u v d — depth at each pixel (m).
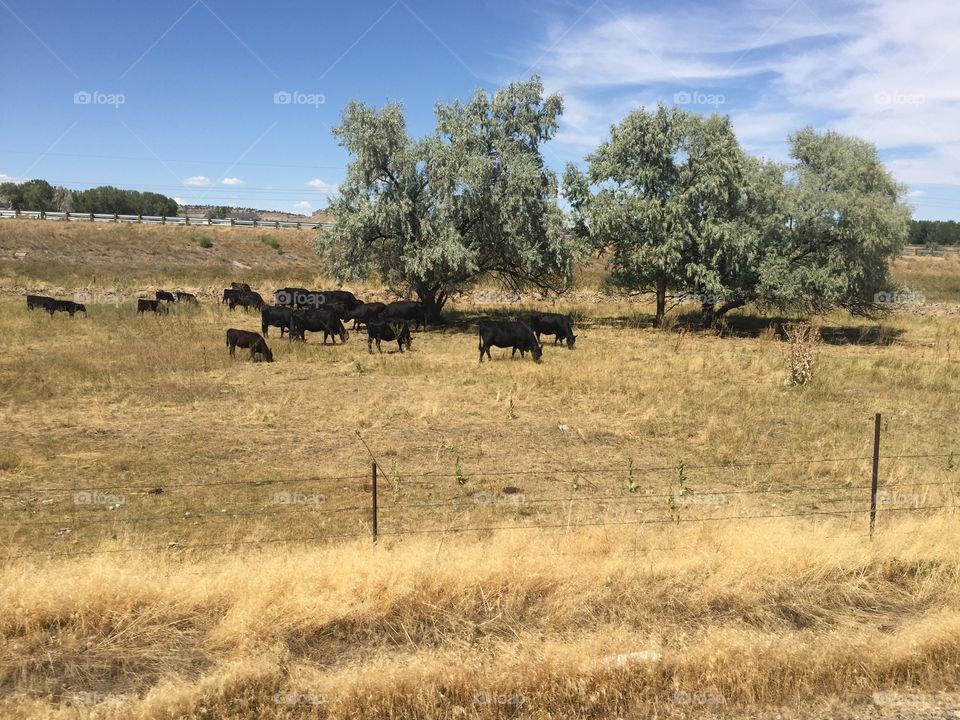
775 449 11.98
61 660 5.09
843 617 5.87
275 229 53.31
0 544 7.45
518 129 30.33
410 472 10.49
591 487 9.91
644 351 23.58
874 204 26.30
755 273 28.11
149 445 11.52
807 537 7.07
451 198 28.64
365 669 4.95
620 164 29.53
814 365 18.28
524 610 5.90
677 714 4.77
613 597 6.05
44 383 15.48
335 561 6.37
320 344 24.06
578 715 4.74
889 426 13.55
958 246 86.44
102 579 5.79
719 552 6.77
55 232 44.12
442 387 16.84
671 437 12.77
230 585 5.91
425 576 6.05
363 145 28.64
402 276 30.80
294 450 11.48
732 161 27.80
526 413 14.42
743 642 5.30
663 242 28.89
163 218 52.78
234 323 27.69
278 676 4.87
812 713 4.80
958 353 24.16
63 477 9.85
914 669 5.15
